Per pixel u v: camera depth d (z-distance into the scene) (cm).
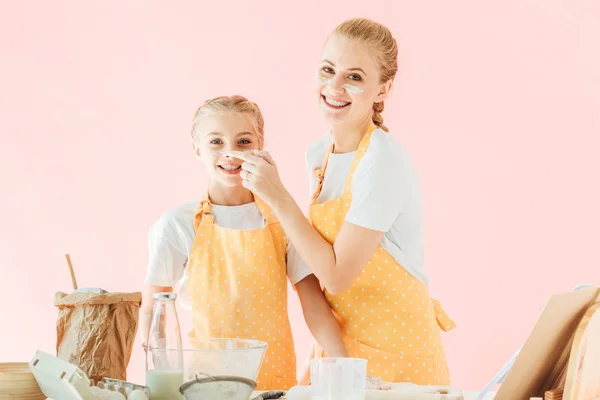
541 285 350
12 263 380
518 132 356
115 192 379
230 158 190
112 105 382
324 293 190
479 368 351
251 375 120
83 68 385
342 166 187
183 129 377
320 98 185
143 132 379
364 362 115
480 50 361
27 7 390
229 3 378
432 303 200
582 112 353
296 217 175
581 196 351
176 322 127
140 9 383
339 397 113
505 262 353
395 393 120
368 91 180
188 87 378
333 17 369
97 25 386
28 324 376
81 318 138
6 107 387
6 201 383
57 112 385
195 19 380
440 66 363
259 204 195
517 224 354
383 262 181
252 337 185
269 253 188
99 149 381
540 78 356
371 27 182
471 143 359
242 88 374
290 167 368
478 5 361
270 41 374
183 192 374
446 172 360
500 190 356
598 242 348
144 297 195
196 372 118
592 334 113
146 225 375
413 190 183
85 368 137
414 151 363
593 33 353
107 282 375
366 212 173
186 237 192
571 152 353
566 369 123
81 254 378
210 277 188
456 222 357
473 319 354
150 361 123
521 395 122
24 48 389
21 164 385
